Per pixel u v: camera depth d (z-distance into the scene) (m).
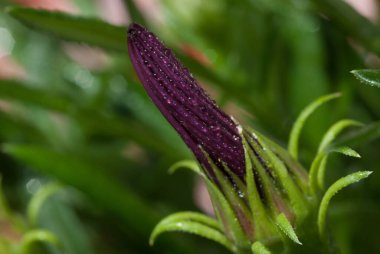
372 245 0.20
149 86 0.14
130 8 0.22
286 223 0.14
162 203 0.22
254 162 0.14
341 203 0.20
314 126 0.21
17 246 0.19
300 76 0.21
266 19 0.22
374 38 0.19
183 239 0.20
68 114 0.22
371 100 0.21
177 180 0.23
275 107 0.22
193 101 0.14
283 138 0.21
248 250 0.15
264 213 0.14
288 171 0.15
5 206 0.19
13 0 0.25
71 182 0.20
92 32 0.18
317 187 0.15
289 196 0.14
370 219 0.20
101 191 0.20
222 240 0.15
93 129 0.23
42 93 0.21
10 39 0.25
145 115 0.23
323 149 0.15
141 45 0.14
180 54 0.20
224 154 0.14
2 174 0.23
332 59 0.21
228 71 0.22
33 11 0.17
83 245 0.21
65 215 0.21
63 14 0.18
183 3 0.22
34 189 0.23
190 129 0.14
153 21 0.23
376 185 0.20
